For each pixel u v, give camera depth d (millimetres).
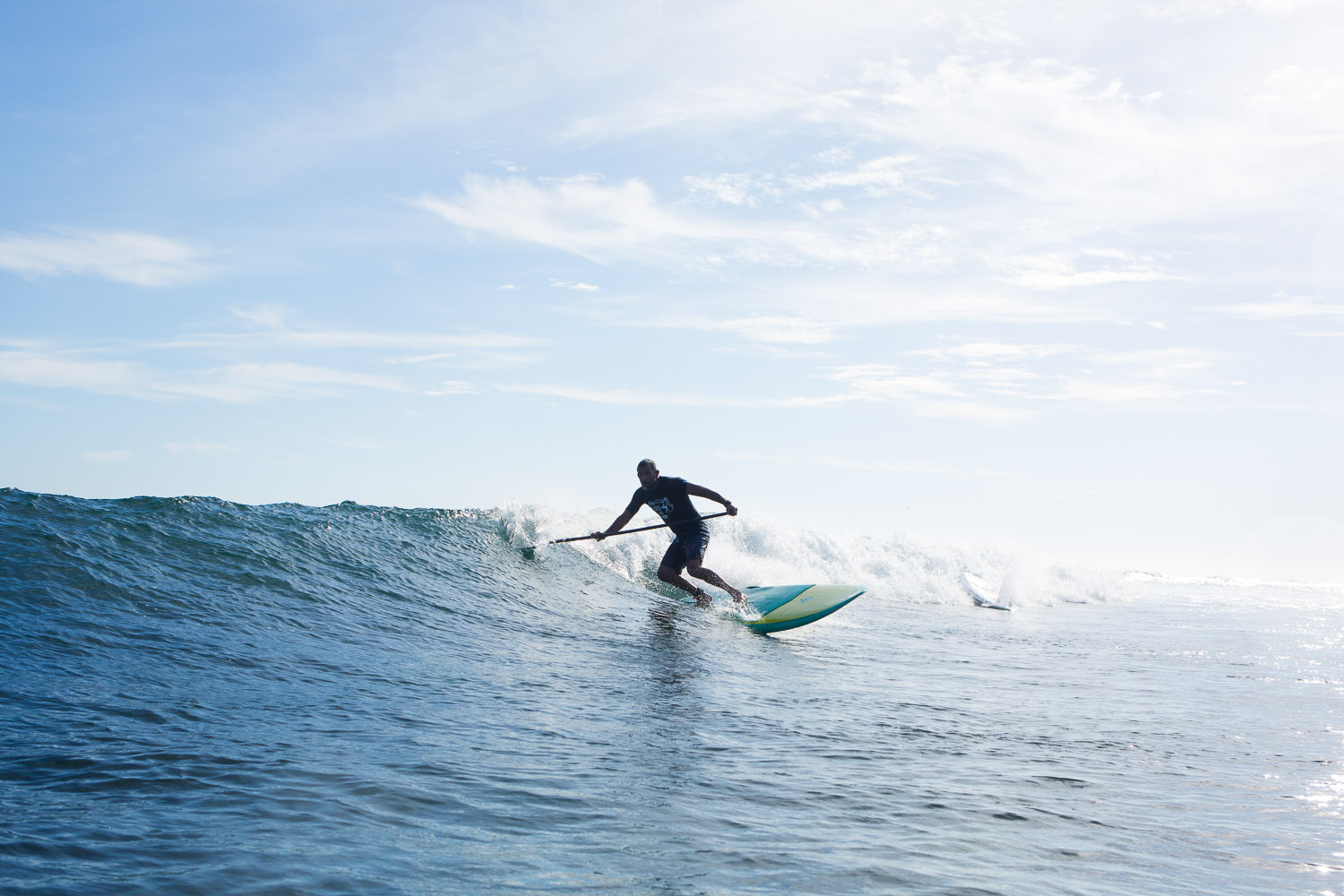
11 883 1818
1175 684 6480
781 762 3480
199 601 5176
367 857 2160
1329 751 4336
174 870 1976
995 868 2371
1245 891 2312
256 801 2500
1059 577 16688
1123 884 2305
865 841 2545
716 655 6355
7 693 3307
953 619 10734
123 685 3629
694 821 2652
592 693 4664
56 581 4785
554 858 2246
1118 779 3570
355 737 3297
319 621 5445
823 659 6617
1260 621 12641
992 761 3762
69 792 2436
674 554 8594
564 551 9430
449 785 2820
